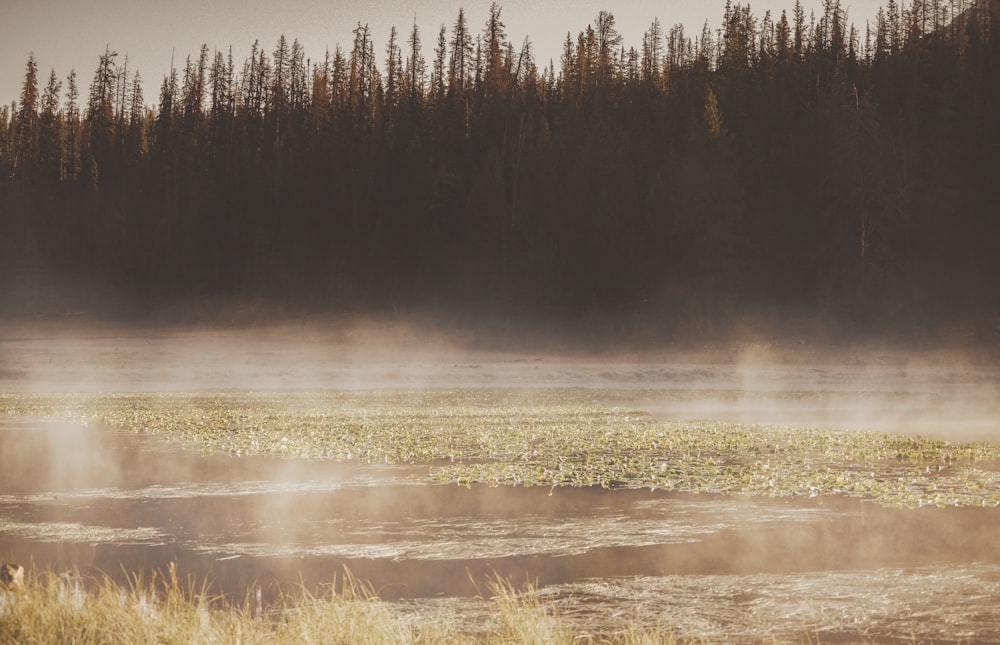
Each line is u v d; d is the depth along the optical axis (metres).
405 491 15.86
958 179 74.19
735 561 10.88
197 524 13.03
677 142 78.69
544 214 74.19
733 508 14.30
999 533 12.47
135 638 7.27
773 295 67.94
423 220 80.38
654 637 7.77
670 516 13.66
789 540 12.02
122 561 10.93
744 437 24.28
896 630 8.31
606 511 14.02
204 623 7.62
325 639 7.37
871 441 23.62
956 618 8.66
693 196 68.56
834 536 12.27
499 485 16.55
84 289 80.31
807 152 75.75
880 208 69.12
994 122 76.94
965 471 18.53
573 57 99.00
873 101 82.38
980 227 71.62
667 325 63.88
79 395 42.03
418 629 7.89
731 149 74.25
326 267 78.94
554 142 79.75
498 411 33.91
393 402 38.72
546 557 11.12
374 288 74.88
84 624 7.48
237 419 29.67
